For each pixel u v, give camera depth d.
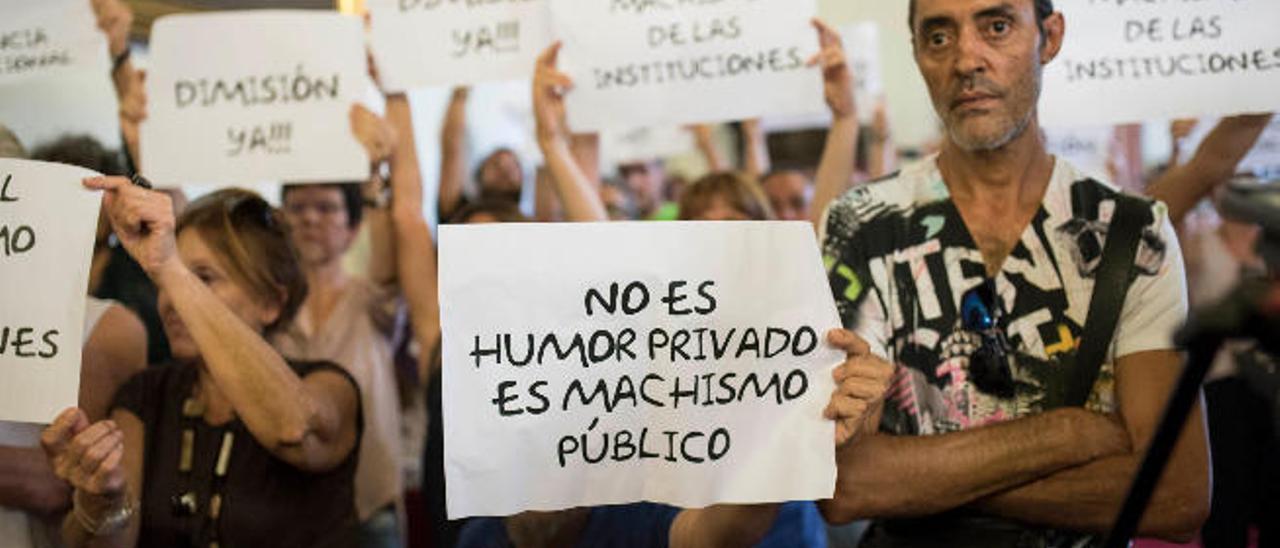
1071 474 1.61
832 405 1.49
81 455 1.67
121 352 2.38
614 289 1.49
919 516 1.71
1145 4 2.04
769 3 2.35
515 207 2.68
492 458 1.47
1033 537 1.66
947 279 1.72
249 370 1.93
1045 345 1.67
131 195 1.77
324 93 2.54
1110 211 1.69
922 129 4.16
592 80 2.43
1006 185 1.71
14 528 1.95
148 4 3.12
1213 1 2.03
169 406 2.15
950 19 1.71
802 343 1.50
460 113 3.84
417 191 2.83
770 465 1.50
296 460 2.02
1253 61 2.03
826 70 2.51
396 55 2.56
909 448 1.65
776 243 1.50
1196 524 1.63
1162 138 3.41
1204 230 2.30
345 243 2.96
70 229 1.70
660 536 1.82
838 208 1.81
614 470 1.50
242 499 2.06
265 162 2.55
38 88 3.01
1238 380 2.02
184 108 2.56
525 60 2.50
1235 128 2.19
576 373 1.48
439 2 2.54
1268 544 2.02
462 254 1.46
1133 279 1.67
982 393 1.69
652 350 1.50
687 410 1.50
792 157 3.88
